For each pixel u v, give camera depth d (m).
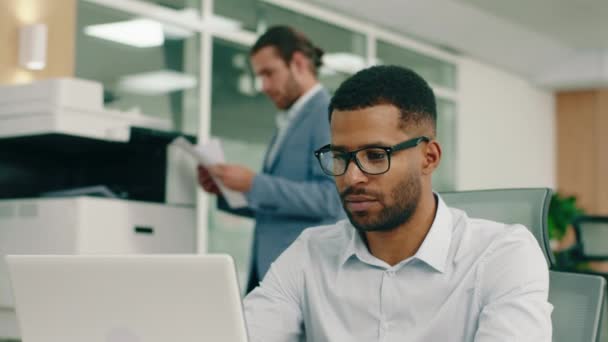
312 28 5.94
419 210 1.34
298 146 2.71
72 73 3.83
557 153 9.12
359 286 1.39
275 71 2.74
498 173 8.06
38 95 2.81
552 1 6.83
